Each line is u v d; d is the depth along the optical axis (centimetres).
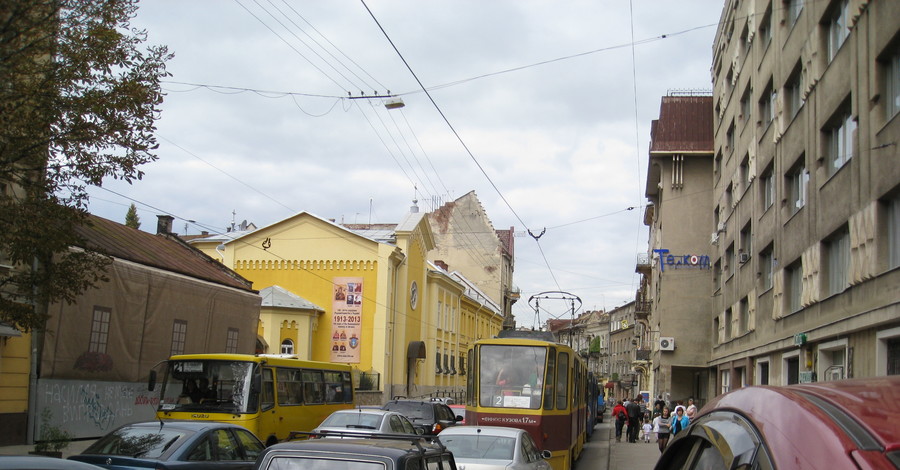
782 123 2606
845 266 2005
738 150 3544
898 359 1672
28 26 1160
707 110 4656
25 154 1180
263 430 1891
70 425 2164
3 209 1167
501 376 1991
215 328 2895
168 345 2617
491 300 7862
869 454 237
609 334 10331
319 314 4741
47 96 1162
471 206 8112
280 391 2020
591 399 3762
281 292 4584
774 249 2739
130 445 1118
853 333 1917
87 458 1074
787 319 2553
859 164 1814
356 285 4744
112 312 2348
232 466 1180
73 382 2188
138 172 1249
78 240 1299
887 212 1706
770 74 2842
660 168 4738
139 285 2470
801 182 2466
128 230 2864
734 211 3656
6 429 1952
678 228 4566
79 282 1297
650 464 2547
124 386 2402
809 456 253
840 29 2045
